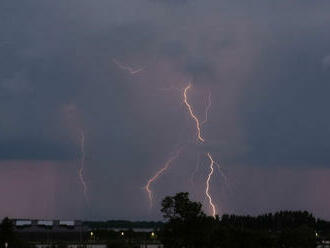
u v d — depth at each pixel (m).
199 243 87.62
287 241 117.38
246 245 101.88
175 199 87.50
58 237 182.75
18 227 179.50
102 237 186.75
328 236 195.25
